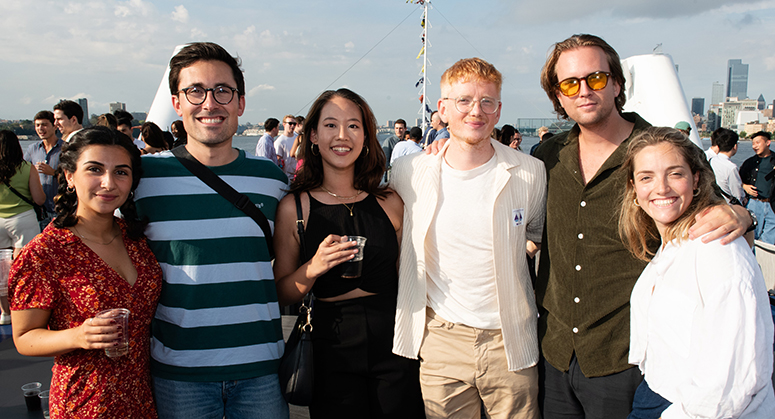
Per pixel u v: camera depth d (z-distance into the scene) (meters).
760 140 7.45
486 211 2.06
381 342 2.06
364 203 2.15
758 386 1.30
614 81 2.02
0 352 3.63
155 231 1.83
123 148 1.70
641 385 1.74
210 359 1.81
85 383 1.64
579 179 2.02
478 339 2.09
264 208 1.98
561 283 2.05
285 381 1.90
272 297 1.97
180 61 1.85
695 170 1.57
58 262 1.62
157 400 1.87
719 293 1.34
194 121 1.84
